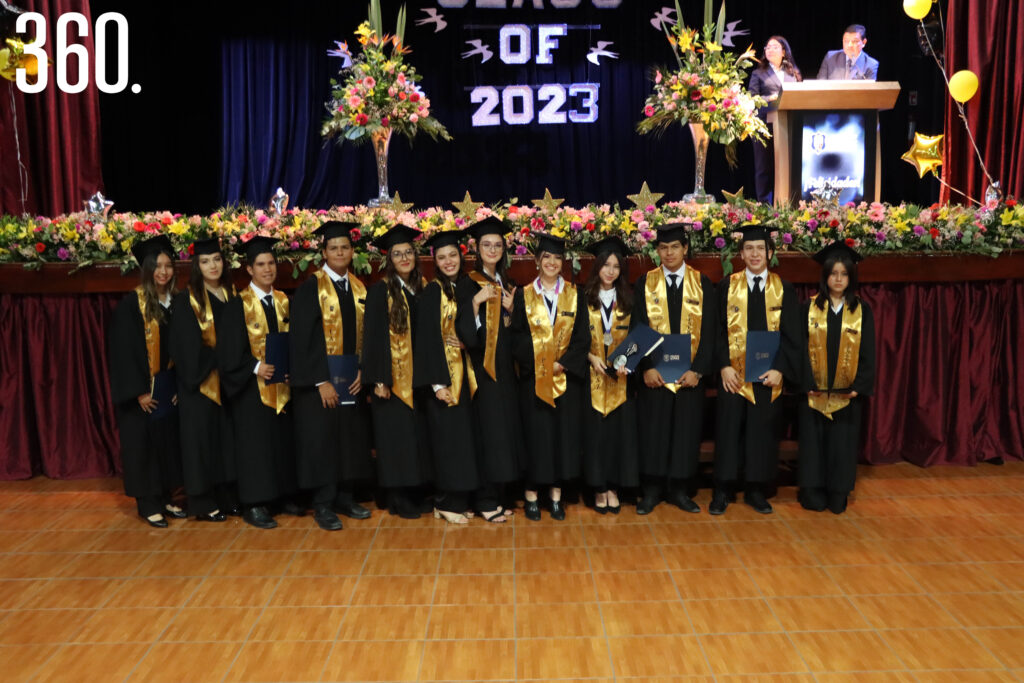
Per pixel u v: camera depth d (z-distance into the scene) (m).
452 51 9.12
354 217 4.32
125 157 8.88
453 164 9.30
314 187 9.27
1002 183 6.96
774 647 2.71
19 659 2.69
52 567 3.38
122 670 2.62
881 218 4.18
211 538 3.68
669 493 4.02
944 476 4.36
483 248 3.68
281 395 3.82
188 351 3.66
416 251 3.99
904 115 8.61
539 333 3.73
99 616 2.96
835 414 3.81
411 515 3.91
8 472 4.49
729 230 4.13
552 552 3.47
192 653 2.71
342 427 3.84
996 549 3.44
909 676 2.54
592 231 4.13
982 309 4.49
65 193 7.22
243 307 3.71
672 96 4.79
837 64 6.45
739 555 3.41
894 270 4.31
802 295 4.35
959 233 4.26
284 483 3.89
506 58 8.98
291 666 2.63
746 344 3.78
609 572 3.27
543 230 4.21
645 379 3.78
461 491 3.73
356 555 3.47
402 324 3.71
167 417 3.85
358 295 3.84
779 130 5.33
